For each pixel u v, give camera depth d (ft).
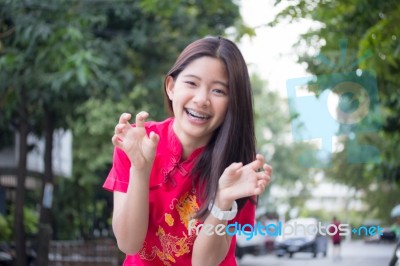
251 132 11.76
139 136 10.87
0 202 66.85
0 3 39.65
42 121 53.78
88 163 74.74
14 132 59.93
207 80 11.49
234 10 52.19
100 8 45.70
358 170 77.92
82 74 38.11
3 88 41.32
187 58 11.62
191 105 11.51
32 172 70.64
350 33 29.58
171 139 11.85
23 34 38.50
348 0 28.68
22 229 49.65
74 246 57.57
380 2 28.53
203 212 11.36
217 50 11.55
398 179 47.24
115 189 11.89
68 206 77.25
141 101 56.44
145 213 11.22
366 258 91.61
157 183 11.87
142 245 11.89
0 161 66.64
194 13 54.08
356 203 136.15
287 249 98.43
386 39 26.20
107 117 69.26
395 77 29.89
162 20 52.65
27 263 55.31
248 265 87.45
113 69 47.29
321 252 101.04
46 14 40.47
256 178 10.72
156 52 54.08
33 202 76.02
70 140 75.05
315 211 161.89
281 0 28.45
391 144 44.04
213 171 11.53
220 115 11.55
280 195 196.24
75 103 47.85
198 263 11.47
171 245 12.07
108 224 82.28
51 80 40.27
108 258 59.21
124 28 51.75
